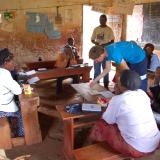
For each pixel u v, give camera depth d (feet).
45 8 23.86
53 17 24.29
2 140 11.89
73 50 19.24
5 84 11.39
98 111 10.03
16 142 12.15
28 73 15.81
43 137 12.99
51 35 24.59
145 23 21.20
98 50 11.78
